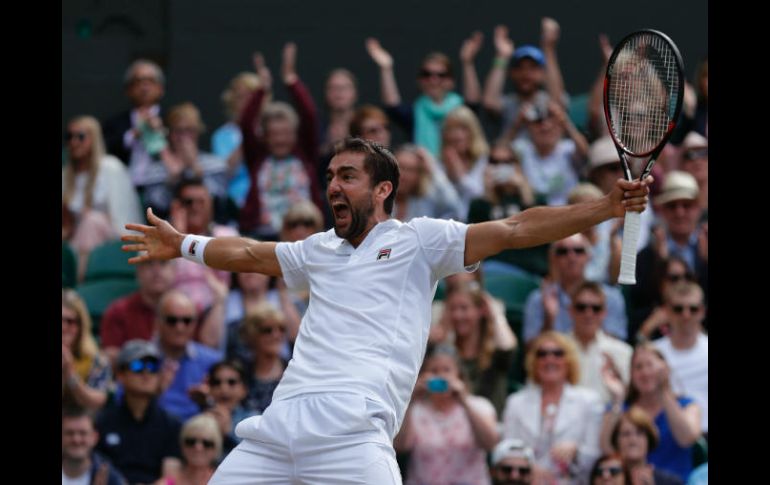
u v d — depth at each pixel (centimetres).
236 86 2939
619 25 3078
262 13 3067
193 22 3048
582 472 2192
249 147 2736
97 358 2305
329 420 1277
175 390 2344
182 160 2772
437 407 2220
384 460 1277
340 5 3083
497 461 2156
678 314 2338
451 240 1313
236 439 2258
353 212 1338
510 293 2580
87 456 2186
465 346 2353
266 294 2505
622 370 2309
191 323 2361
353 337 1302
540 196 2731
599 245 2534
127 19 3028
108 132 2823
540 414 2228
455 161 2755
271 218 2706
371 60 3083
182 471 2208
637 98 1388
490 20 3091
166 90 3030
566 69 3081
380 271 1320
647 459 2212
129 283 2612
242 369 2294
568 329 2438
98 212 2700
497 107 2923
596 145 2680
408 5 3089
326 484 1282
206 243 1423
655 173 2680
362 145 1352
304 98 2777
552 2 3081
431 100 2912
